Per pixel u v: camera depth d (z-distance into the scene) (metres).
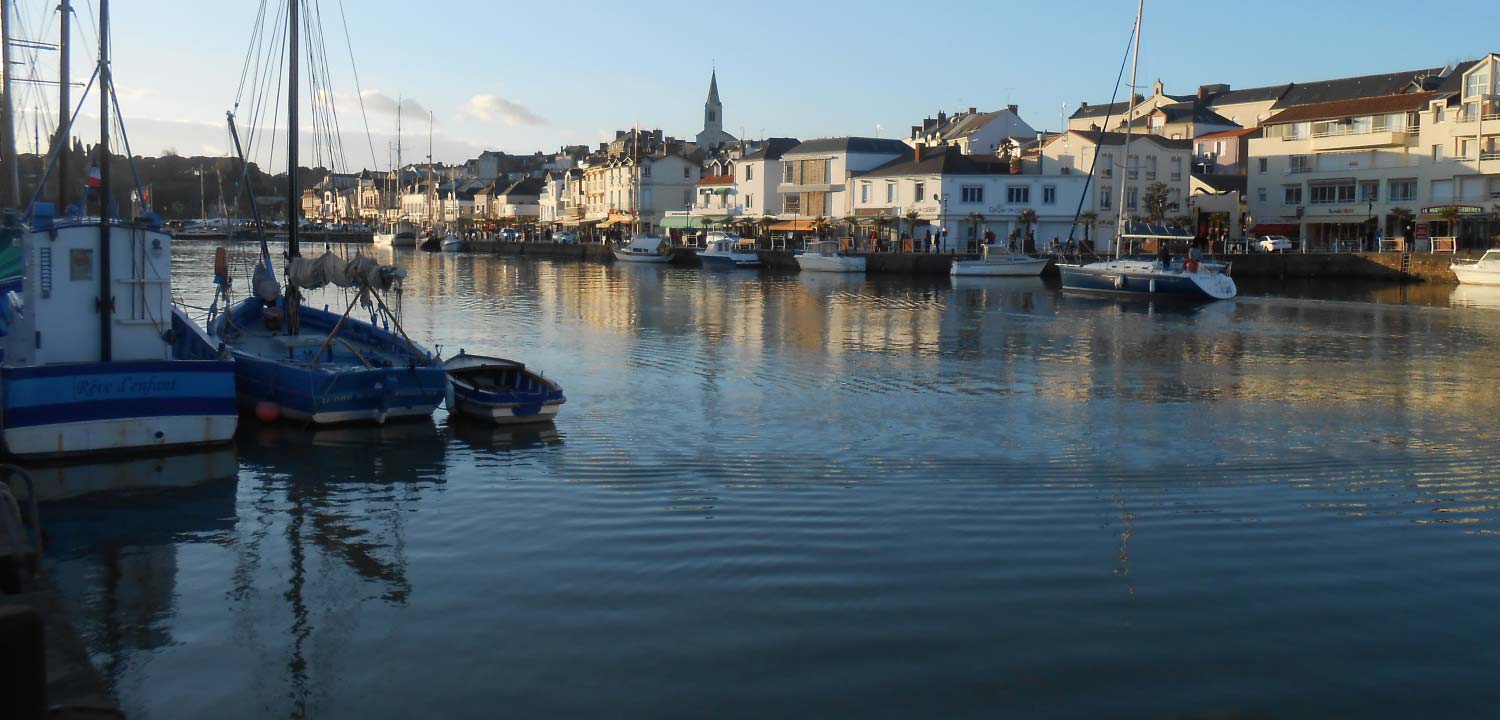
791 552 14.73
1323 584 13.61
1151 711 10.38
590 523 16.09
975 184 96.06
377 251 133.88
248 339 26.39
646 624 12.32
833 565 14.21
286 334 27.03
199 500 17.52
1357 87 111.38
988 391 28.41
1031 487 18.19
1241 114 121.12
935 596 13.13
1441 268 71.75
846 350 36.94
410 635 12.11
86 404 19.41
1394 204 85.38
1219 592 13.32
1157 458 20.44
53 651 8.96
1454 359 35.50
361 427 22.73
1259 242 84.94
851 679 10.99
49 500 17.44
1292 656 11.56
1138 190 97.81
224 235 143.50
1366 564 14.34
